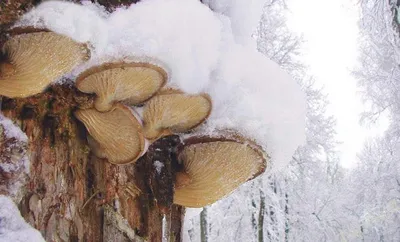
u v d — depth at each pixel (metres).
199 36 0.38
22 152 0.35
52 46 0.32
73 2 0.34
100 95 0.36
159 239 0.45
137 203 0.44
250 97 0.41
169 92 0.37
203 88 0.39
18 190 0.35
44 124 0.37
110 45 0.33
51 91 0.36
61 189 0.38
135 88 0.36
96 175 0.41
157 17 0.35
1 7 0.30
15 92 0.33
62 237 0.38
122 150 0.39
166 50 0.35
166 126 0.40
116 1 0.36
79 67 0.35
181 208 0.51
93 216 0.40
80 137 0.40
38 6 0.31
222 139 0.41
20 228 0.31
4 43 0.32
